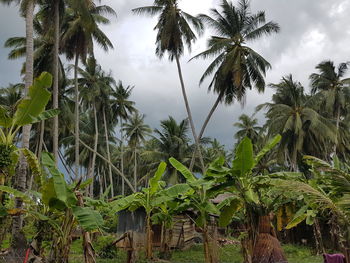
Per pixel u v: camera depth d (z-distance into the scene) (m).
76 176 25.77
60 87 27.81
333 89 31.11
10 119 9.30
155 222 14.12
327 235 19.98
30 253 8.32
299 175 11.82
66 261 8.12
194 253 18.64
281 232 24.30
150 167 35.97
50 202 8.12
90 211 7.81
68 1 18.30
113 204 11.57
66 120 29.00
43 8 21.23
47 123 30.34
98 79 33.03
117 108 37.91
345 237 9.13
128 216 18.55
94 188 56.56
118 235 18.39
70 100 30.25
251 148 9.62
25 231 9.34
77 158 26.14
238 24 24.30
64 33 25.06
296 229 23.38
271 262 9.24
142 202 13.12
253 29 24.62
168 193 11.23
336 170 9.88
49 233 8.66
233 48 24.08
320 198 9.38
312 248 19.92
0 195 9.09
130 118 40.84
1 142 9.19
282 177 11.68
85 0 18.58
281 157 29.19
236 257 15.98
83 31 24.38
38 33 25.19
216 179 10.35
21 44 25.34
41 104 9.23
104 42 26.78
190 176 11.85
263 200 10.50
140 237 17.17
